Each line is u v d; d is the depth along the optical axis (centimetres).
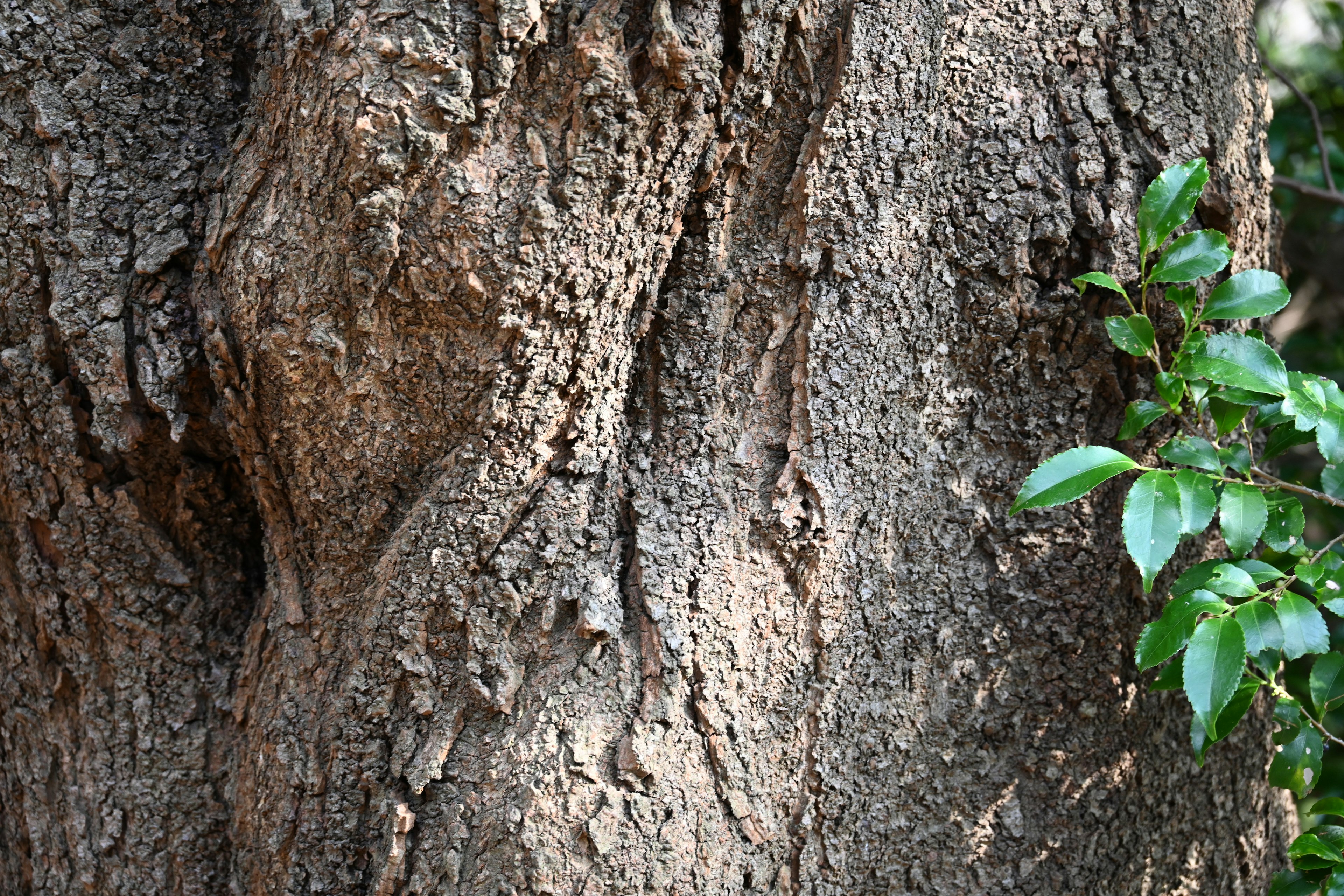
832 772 173
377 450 169
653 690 170
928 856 175
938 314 173
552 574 170
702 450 172
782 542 172
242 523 176
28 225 169
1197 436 174
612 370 170
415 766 170
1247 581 165
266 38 168
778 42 168
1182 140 174
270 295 167
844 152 170
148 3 170
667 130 166
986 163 173
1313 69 307
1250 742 182
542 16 164
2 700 176
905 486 174
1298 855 170
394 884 170
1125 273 173
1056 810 176
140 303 170
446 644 170
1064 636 175
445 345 167
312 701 172
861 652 174
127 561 174
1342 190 256
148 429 171
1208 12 175
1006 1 173
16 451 172
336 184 165
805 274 171
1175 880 179
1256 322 181
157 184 170
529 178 165
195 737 175
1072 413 175
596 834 168
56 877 176
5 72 168
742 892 172
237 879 175
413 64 163
